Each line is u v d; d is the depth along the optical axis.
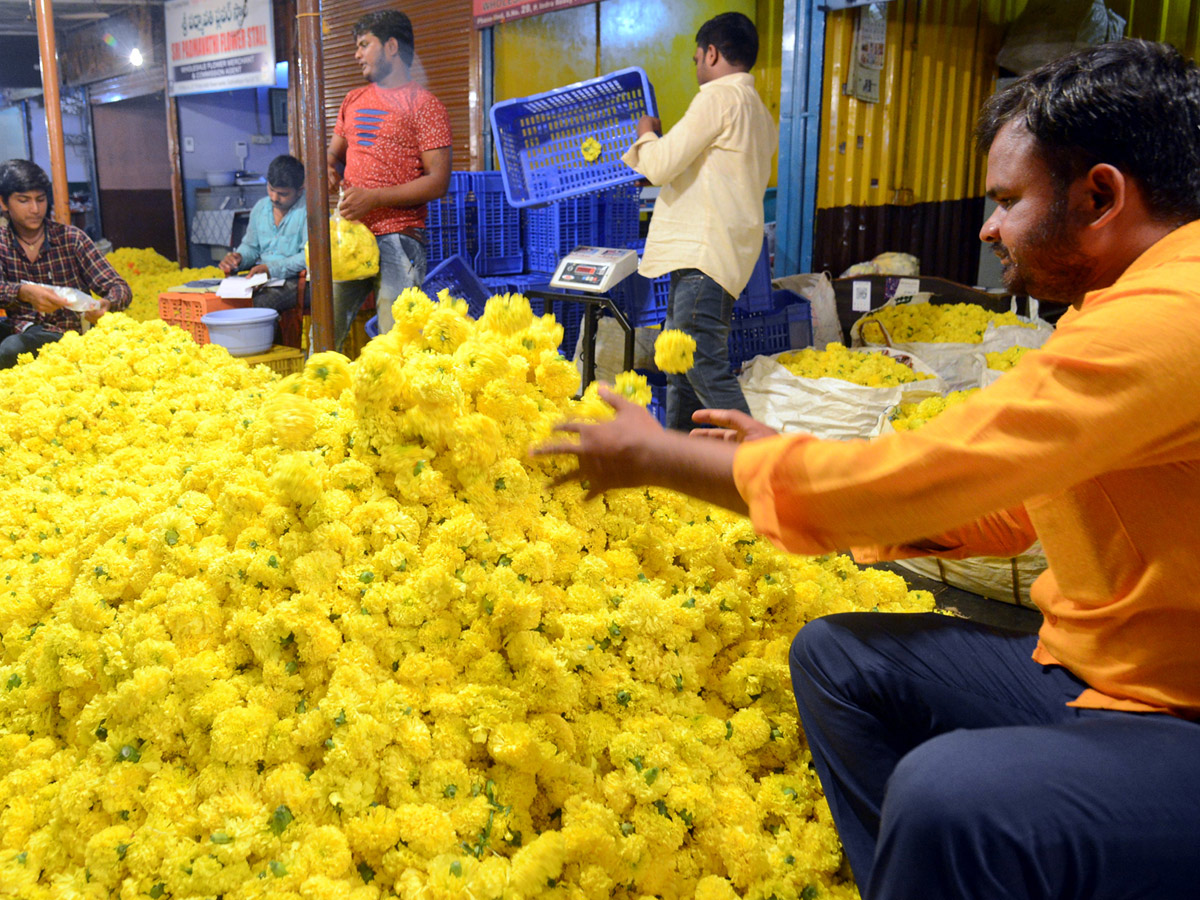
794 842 1.63
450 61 7.30
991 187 1.27
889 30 6.09
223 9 8.23
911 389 4.20
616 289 4.79
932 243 6.91
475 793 1.56
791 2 5.59
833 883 1.64
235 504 1.81
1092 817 1.07
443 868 1.42
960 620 1.57
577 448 1.28
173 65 9.10
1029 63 6.63
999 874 1.09
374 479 1.85
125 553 1.90
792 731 1.77
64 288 4.79
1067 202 1.19
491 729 1.59
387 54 4.36
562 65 7.11
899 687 1.45
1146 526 1.17
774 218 7.00
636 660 1.75
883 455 1.08
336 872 1.44
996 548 1.62
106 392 3.04
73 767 1.69
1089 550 1.25
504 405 1.90
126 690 1.58
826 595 2.04
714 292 4.10
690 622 1.79
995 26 6.90
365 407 1.85
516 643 1.69
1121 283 1.10
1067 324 1.13
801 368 4.61
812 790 1.71
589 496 1.33
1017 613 3.04
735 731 1.73
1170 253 1.12
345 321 4.69
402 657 1.69
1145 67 1.15
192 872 1.43
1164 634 1.20
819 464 1.11
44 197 4.87
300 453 1.81
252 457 1.96
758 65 7.00
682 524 2.03
